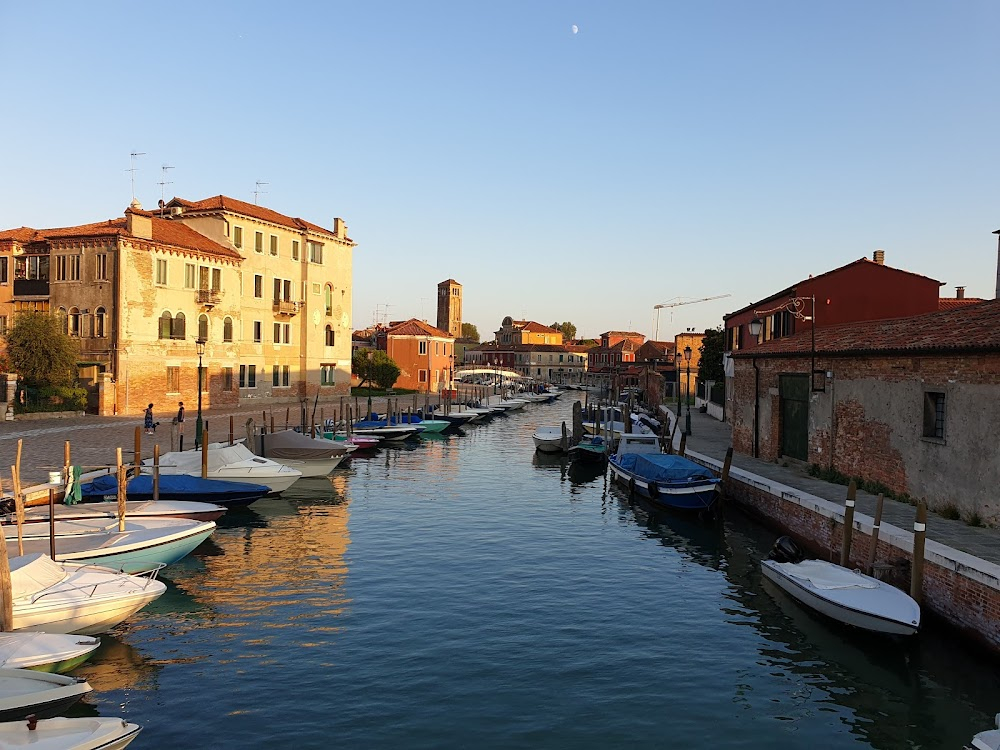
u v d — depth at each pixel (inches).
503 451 1595.7
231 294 1914.4
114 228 1668.3
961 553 494.6
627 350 5093.5
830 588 524.7
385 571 661.3
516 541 780.6
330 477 1180.5
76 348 1590.8
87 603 469.4
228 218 1953.7
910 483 692.1
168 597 584.7
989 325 637.9
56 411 1519.4
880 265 1250.6
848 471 812.6
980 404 595.5
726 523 867.4
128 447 1123.3
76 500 685.3
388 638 504.1
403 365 3201.3
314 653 477.7
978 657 454.3
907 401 699.4
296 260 2215.8
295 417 1749.5
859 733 388.5
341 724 387.2
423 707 406.6
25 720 329.7
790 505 738.2
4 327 1729.8
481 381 4414.4
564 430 1487.5
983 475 591.5
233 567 668.7
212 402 1868.8
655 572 672.4
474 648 489.4
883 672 459.8
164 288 1712.6
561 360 5280.5
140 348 1657.2
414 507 953.5
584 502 1010.7
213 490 827.4
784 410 1005.8
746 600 596.1
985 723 399.2
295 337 2228.1
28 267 1729.8
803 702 421.7
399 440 1743.4
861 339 836.6
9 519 655.1
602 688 434.6
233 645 490.0
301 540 768.3
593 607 575.2
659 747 370.9
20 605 451.5
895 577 540.4
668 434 1381.6
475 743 370.0
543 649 490.0
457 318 5693.9
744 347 1637.6
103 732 328.5
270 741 369.4
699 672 459.2
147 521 668.7
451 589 612.7
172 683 433.7
